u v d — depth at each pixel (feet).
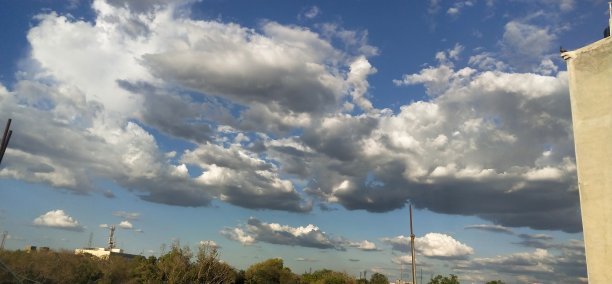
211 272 221.25
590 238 48.16
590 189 49.16
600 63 51.01
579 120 51.42
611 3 54.19
